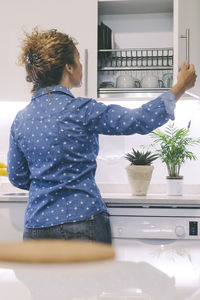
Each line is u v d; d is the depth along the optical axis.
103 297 0.30
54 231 1.47
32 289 0.31
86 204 1.49
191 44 2.45
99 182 2.91
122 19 2.97
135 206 2.26
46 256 0.26
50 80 1.60
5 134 2.93
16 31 2.71
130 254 0.54
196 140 2.86
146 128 1.51
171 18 2.94
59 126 1.48
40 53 1.59
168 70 2.82
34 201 1.53
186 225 2.22
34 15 2.71
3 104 2.92
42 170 1.51
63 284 0.32
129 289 0.32
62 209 1.48
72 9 2.69
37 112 1.54
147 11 2.92
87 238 1.46
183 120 2.88
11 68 2.71
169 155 2.56
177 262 0.48
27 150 1.55
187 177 2.88
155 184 2.87
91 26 2.68
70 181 1.49
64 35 1.65
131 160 2.60
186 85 1.65
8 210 2.36
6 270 0.37
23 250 0.27
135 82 2.71
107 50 2.71
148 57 2.75
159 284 0.35
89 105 1.51
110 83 2.72
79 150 1.50
